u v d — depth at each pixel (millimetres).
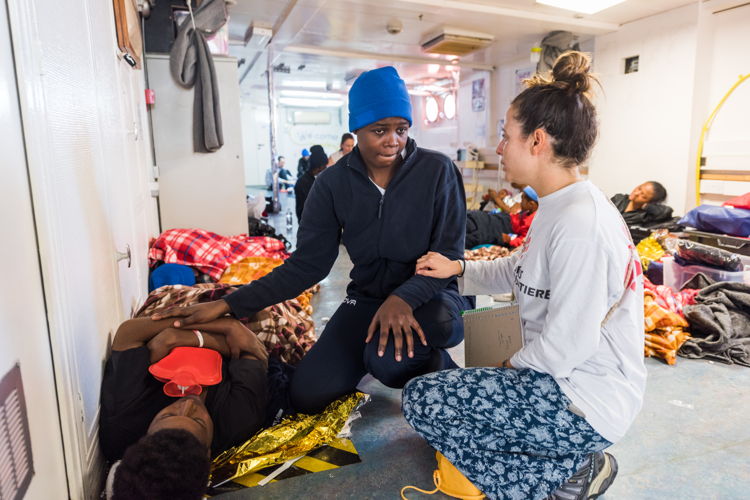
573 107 1131
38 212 1078
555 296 1118
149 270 3092
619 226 1121
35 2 1105
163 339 1479
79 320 1294
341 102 13461
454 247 1678
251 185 14977
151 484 939
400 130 1515
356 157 1652
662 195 4832
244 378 1535
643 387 1198
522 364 1218
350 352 1725
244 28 5766
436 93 9375
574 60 1164
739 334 2508
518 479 1309
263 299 1664
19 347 955
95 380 1427
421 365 1621
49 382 1110
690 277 3166
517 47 6273
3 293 901
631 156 5297
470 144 8273
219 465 1492
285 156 15320
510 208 5285
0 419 842
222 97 3732
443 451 1357
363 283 1818
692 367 2311
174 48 3447
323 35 5844
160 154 3668
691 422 1812
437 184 1634
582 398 1167
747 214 3580
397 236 1662
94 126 1631
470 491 1375
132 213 2379
